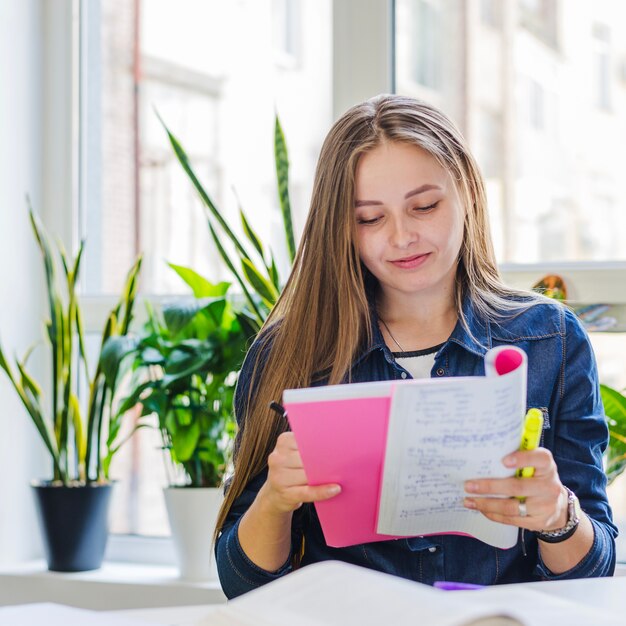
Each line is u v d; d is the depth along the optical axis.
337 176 1.40
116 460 2.46
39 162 2.50
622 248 2.01
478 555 1.37
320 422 1.06
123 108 2.51
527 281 2.04
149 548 2.38
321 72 2.28
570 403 1.42
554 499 1.10
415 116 1.42
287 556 1.35
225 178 2.42
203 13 2.44
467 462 1.06
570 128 2.04
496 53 2.11
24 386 2.25
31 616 0.95
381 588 0.84
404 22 2.19
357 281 1.43
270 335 1.55
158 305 2.41
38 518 2.25
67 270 2.27
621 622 0.84
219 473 2.12
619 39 2.00
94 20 2.53
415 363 1.45
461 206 1.41
